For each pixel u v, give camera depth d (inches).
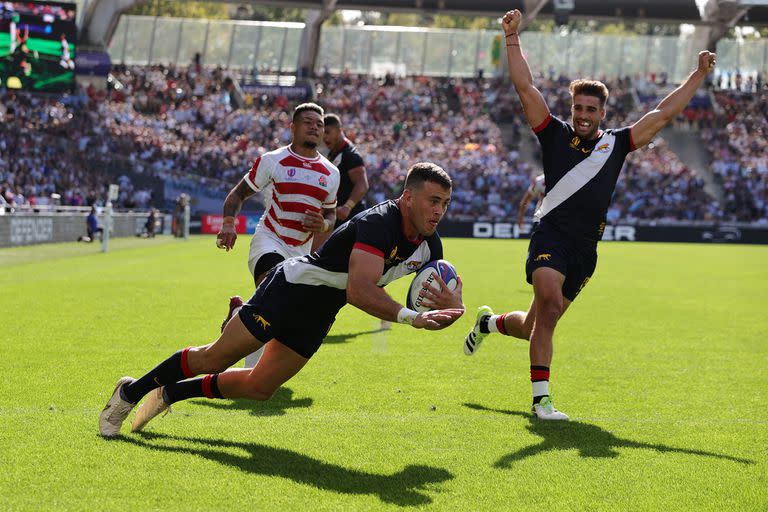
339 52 3912.4
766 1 3031.5
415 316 260.8
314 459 289.4
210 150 2760.8
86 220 1905.8
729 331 655.1
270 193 436.5
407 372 459.2
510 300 834.2
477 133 3206.2
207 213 2546.8
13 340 529.3
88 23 2923.2
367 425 339.3
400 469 280.7
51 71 2500.0
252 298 298.0
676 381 450.9
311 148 436.1
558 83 3550.7
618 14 3189.0
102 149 2564.0
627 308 812.0
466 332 625.9
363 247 271.3
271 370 303.1
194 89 3176.7
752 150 3206.2
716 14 3176.7
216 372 305.6
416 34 3895.2
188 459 284.8
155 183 2507.4
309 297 291.0
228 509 238.2
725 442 323.3
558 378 457.7
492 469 282.5
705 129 3312.0
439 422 346.6
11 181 2071.9
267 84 3275.1
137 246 1720.0
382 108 3314.5
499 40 3607.3
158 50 3791.8
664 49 3927.2
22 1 2460.6
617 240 2728.8
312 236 445.4
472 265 1362.0
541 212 384.8
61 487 253.1
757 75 3769.7
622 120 3452.3
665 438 328.5
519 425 345.4
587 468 285.3
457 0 3038.9
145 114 2984.7
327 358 501.0
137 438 309.6
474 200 2792.8
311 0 3006.9
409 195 270.4
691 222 2736.2
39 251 1461.6
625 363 506.0
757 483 271.0
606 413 372.2
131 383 306.8
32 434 310.0
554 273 369.7
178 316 658.2
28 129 2443.4
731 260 1668.3
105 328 587.2
